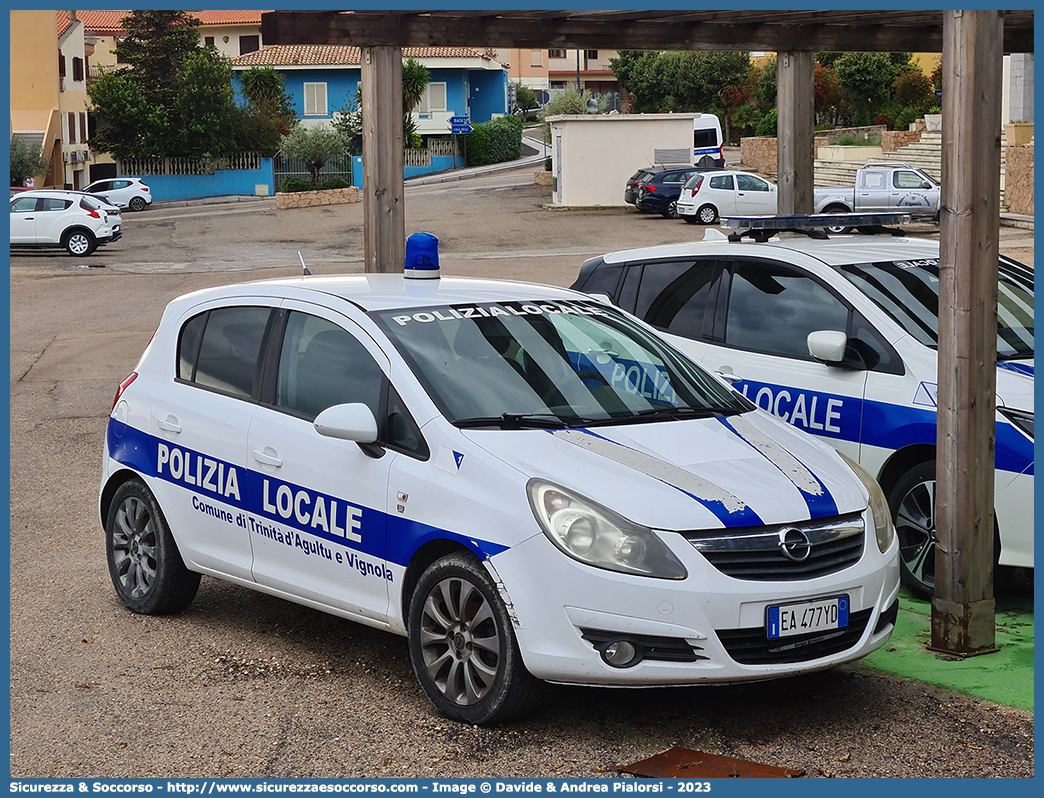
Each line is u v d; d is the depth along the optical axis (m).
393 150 9.22
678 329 7.50
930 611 5.75
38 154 43.62
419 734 4.50
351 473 4.96
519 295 5.80
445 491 4.59
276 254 30.09
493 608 4.39
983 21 5.14
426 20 9.16
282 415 5.36
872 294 6.65
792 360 6.79
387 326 5.19
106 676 5.17
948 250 5.27
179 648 5.52
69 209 30.56
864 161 39.06
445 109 63.59
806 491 4.58
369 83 9.10
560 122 38.25
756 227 7.45
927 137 36.91
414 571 4.75
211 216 41.56
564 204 38.59
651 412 5.15
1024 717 4.62
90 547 7.33
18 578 6.69
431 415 4.79
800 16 9.67
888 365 6.34
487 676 4.46
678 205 33.75
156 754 4.37
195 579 5.97
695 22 10.20
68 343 16.88
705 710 4.73
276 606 6.19
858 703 4.79
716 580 4.21
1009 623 5.83
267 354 5.58
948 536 5.34
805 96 10.94
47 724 4.66
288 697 4.90
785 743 4.40
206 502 5.66
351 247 31.22
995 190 5.26
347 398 5.12
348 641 5.61
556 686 4.98
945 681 5.02
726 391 5.60
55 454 10.11
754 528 4.34
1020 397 5.90
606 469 4.50
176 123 54.25
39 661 5.36
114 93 53.62
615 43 9.93
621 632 4.19
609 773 4.15
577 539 4.26
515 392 5.00
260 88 57.38
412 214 37.97
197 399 5.79
